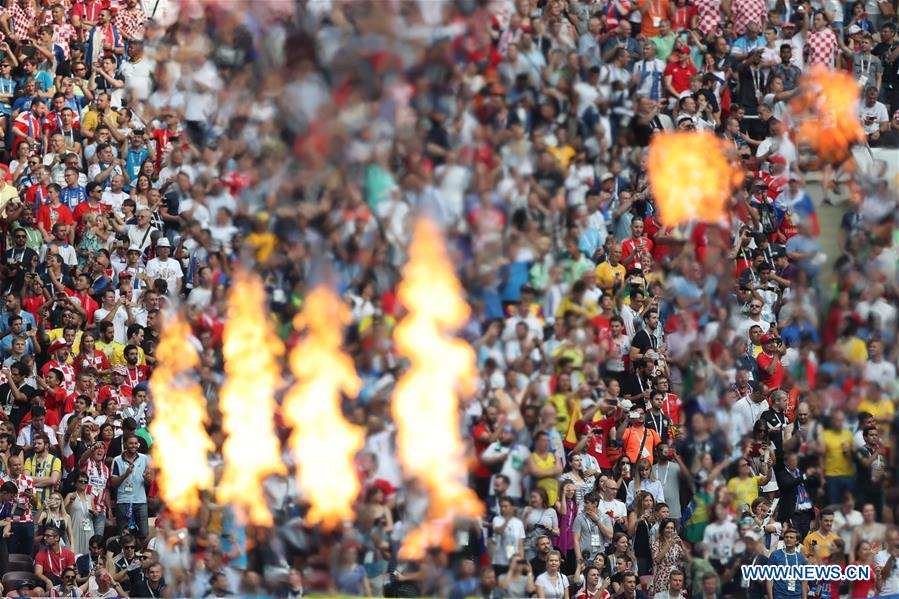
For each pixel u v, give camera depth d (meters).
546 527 55.56
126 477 55.31
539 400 58.81
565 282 62.94
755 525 57.78
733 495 58.25
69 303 60.50
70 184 64.75
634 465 58.09
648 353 61.72
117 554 54.00
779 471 59.84
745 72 73.12
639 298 64.06
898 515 59.03
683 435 60.28
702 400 61.12
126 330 60.84
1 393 57.72
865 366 63.22
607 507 56.53
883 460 59.88
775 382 62.84
